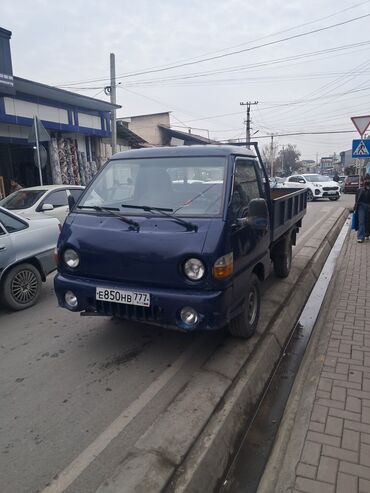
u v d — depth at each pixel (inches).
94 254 143.5
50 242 231.5
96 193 167.9
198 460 100.8
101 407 125.0
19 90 500.1
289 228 248.5
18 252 210.7
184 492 91.4
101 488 91.6
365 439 105.4
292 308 214.5
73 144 619.8
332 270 311.7
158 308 132.0
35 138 386.0
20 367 150.7
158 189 157.5
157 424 115.0
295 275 269.7
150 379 141.4
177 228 135.9
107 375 144.1
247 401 132.9
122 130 810.8
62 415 121.1
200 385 135.0
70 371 147.2
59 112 582.2
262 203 143.7
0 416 120.9
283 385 149.2
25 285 216.7
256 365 150.1
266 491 93.0
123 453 104.8
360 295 220.4
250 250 156.4
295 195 257.4
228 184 146.7
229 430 116.7
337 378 135.9
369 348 157.5
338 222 542.9
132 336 176.2
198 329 129.0
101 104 618.8
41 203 345.1
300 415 117.1
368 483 91.1
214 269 127.6
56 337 177.3
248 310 163.2
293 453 101.6
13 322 197.0
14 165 566.9
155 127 1338.6
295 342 185.8
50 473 98.4
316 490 89.7
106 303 142.3
